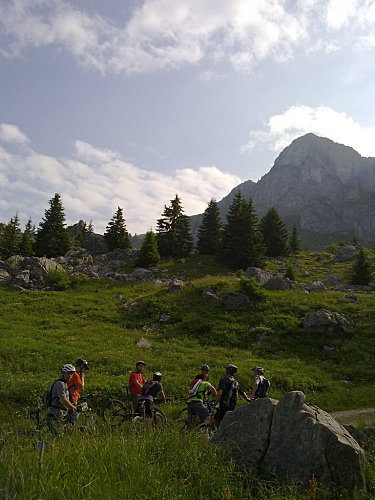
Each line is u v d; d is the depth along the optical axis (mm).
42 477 5562
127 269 65000
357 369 26703
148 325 36344
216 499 6363
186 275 58844
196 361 26203
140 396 12992
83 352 26484
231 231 66375
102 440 7789
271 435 7926
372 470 7840
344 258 77250
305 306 36969
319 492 6859
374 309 36094
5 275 51156
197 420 12000
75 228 107562
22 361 23625
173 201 73250
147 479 6258
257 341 32219
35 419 11148
